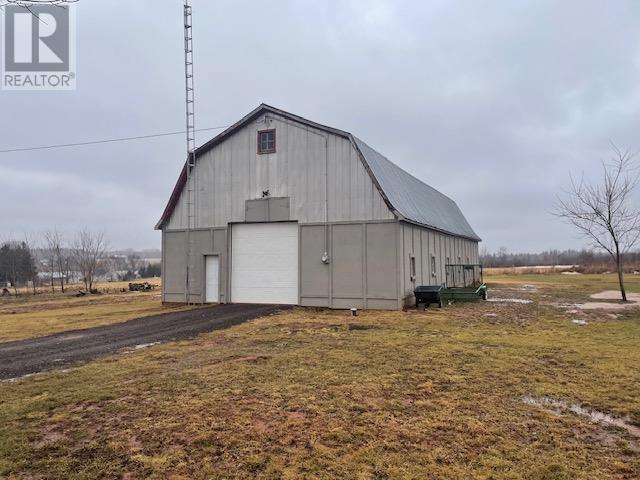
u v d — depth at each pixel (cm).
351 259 1655
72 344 1056
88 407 578
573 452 441
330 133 1708
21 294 3469
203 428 500
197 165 1931
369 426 503
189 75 1922
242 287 1842
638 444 461
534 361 806
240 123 1838
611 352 884
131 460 426
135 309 1845
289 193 1759
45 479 391
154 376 720
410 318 1394
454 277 2711
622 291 2042
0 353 970
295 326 1238
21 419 538
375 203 1631
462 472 399
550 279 4372
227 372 734
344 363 790
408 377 699
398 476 392
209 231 1892
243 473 400
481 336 1068
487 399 596
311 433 485
